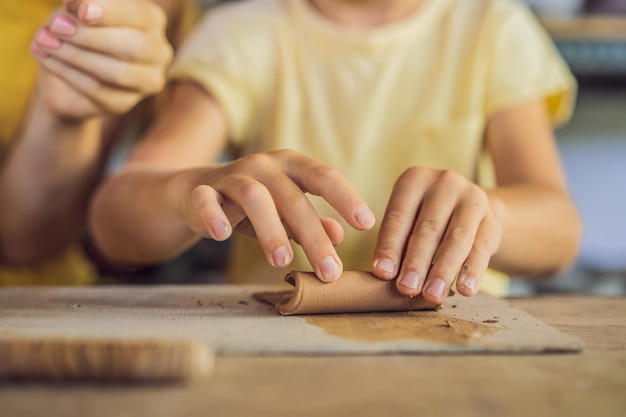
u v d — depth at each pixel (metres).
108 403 0.40
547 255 0.79
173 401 0.40
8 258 0.94
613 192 1.56
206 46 0.95
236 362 0.46
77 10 0.69
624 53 1.28
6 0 0.94
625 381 0.43
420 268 0.56
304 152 0.93
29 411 0.39
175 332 0.51
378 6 0.94
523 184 0.84
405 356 0.47
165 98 0.99
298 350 0.47
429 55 0.94
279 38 0.95
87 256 1.25
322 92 0.94
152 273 1.35
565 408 0.40
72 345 0.42
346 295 0.55
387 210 0.60
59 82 0.75
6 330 0.51
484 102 0.92
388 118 0.92
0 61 0.93
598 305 0.63
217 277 1.37
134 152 0.87
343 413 0.39
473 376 0.44
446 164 0.91
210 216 0.55
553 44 1.28
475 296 0.63
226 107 0.91
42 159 0.86
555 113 0.95
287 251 0.54
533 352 0.48
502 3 0.96
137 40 0.71
